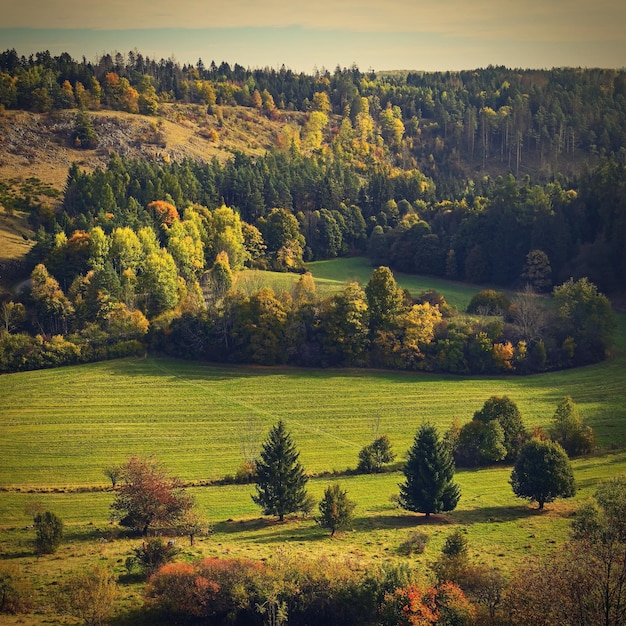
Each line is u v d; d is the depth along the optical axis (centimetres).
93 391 12800
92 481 9638
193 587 6231
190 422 11650
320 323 14400
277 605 6116
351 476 9825
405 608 5856
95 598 6000
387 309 14388
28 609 6159
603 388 12925
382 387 13162
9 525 8125
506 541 7656
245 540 7719
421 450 8519
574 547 6253
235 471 10000
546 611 5503
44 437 11012
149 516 7775
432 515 8538
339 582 6359
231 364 14175
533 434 10350
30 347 13838
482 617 5738
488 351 13762
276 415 11969
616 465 9769
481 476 9794
